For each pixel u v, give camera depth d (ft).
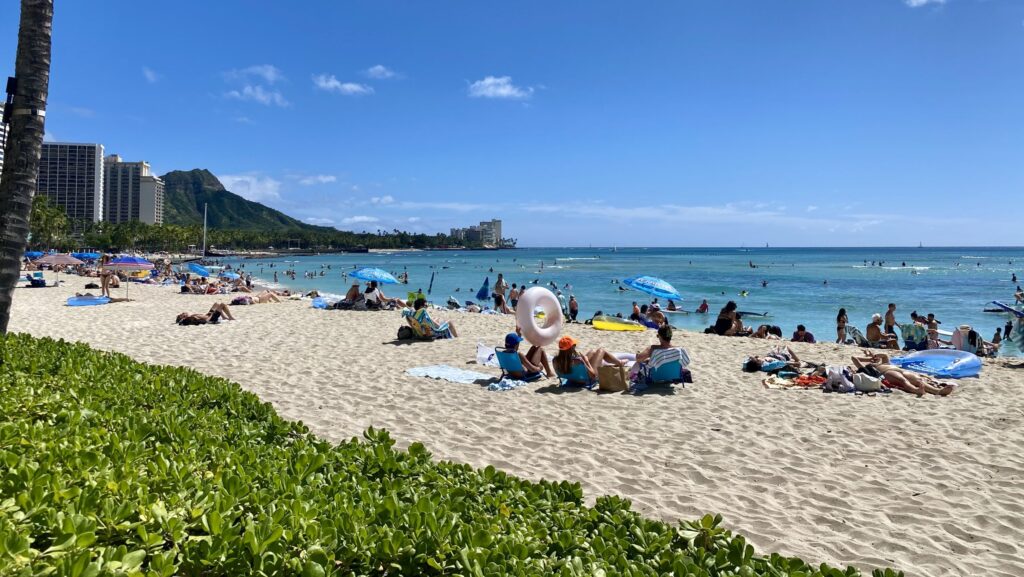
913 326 51.96
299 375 33.37
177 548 7.23
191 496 8.57
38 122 23.52
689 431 24.11
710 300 124.06
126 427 12.37
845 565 14.07
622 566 8.70
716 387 31.60
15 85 23.24
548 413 26.48
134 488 8.41
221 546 7.06
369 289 70.23
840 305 114.01
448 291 148.15
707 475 19.54
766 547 14.84
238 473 9.85
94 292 92.94
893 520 16.48
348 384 31.27
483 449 21.76
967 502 17.54
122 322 55.57
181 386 17.92
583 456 21.18
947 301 120.78
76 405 13.46
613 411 26.91
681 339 49.75
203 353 39.68
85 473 8.64
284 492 9.44
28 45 23.16
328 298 94.73
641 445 22.41
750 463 20.62
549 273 228.63
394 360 38.04
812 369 34.65
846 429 24.34
